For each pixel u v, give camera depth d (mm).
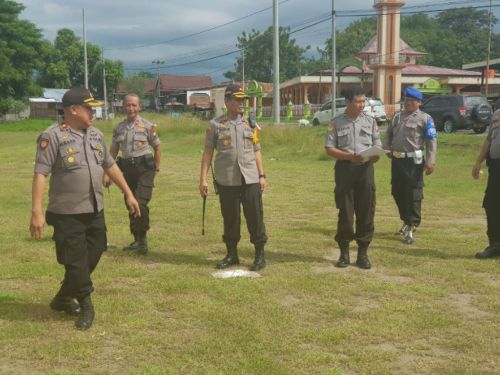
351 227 5719
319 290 4922
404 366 3494
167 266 5734
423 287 5004
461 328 4086
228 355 3615
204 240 6961
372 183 5656
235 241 5770
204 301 4625
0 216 8586
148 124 6375
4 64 46375
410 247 6617
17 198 10555
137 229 6246
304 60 86438
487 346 3773
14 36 48500
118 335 3947
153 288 4961
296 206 9500
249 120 5625
